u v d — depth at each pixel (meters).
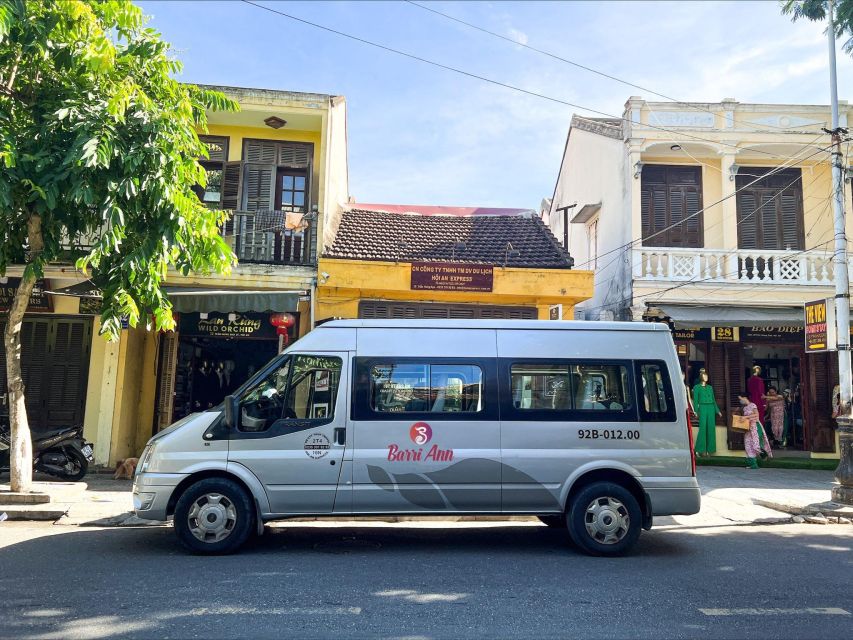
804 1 9.81
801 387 14.45
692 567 5.89
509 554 6.36
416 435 6.27
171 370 12.80
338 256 12.08
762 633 4.20
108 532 7.12
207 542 6.06
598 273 16.42
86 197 6.88
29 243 8.13
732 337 14.30
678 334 14.34
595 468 6.32
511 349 6.55
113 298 7.75
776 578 5.52
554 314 14.74
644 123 14.35
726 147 14.22
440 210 15.53
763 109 14.33
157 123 7.31
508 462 6.27
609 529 6.25
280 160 13.07
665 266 13.98
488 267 12.09
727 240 14.22
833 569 5.84
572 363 6.56
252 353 13.47
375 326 6.59
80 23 7.30
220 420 6.25
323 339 6.52
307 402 6.34
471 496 6.26
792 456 13.95
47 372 11.79
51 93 7.67
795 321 12.92
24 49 7.18
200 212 7.91
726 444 14.03
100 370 11.76
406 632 4.14
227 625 4.20
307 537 7.09
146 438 12.61
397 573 5.55
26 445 8.28
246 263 11.65
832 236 14.41
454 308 12.61
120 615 4.36
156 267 7.78
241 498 6.10
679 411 6.52
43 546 6.35
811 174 14.73
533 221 14.77
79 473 10.32
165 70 8.02
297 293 10.88
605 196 15.91
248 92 12.13
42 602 4.61
